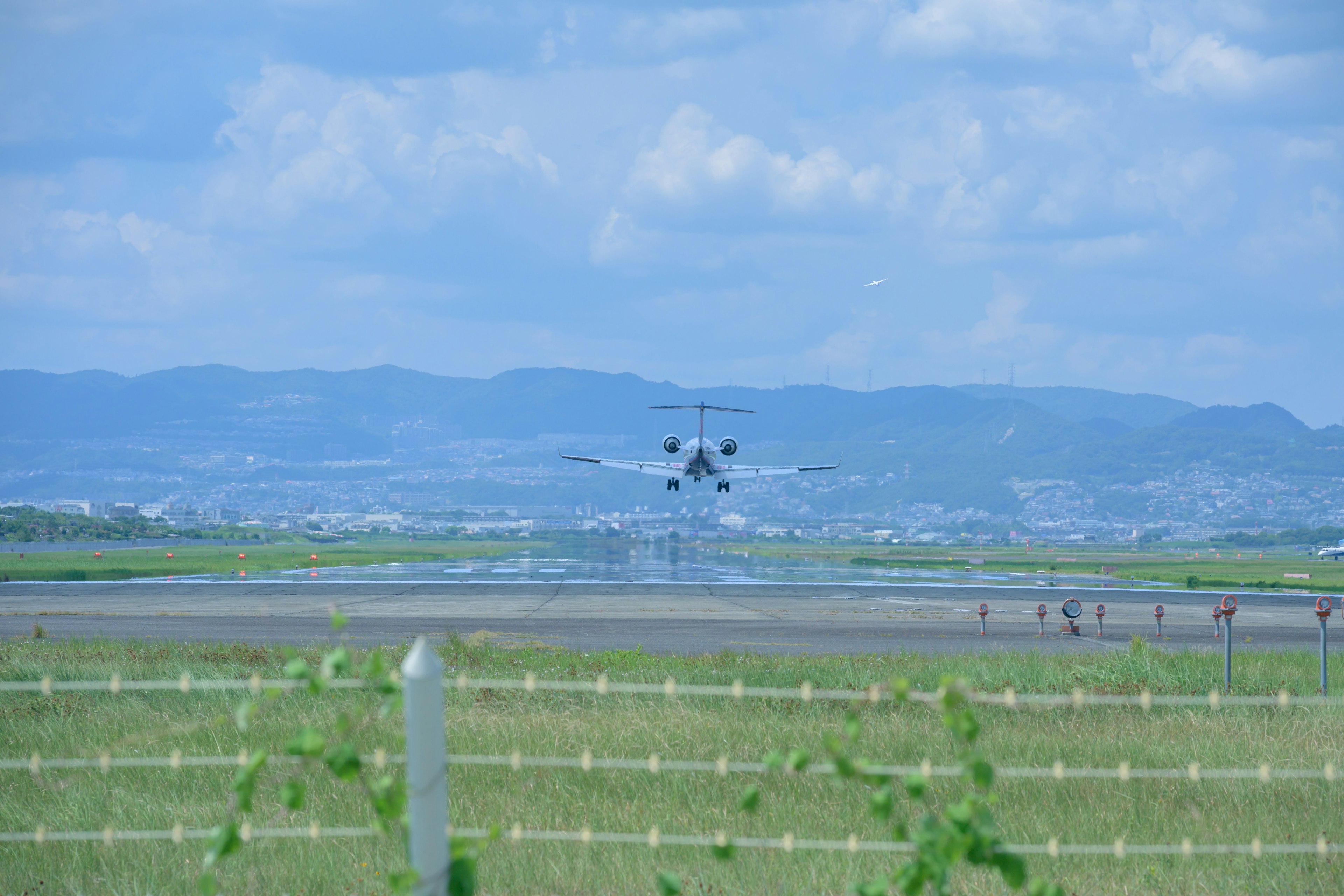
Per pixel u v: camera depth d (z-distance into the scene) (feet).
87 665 265.34
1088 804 130.93
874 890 60.49
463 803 130.82
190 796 134.82
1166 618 540.93
